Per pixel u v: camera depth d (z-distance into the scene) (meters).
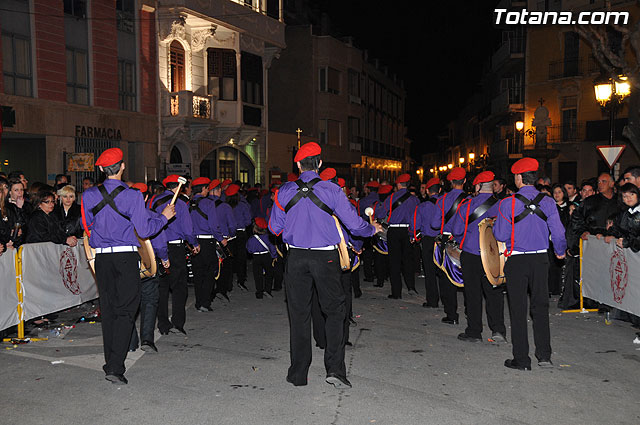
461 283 8.11
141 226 5.92
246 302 10.69
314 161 5.88
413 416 5.20
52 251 8.55
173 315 8.15
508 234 6.54
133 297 6.03
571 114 34.19
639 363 6.76
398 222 10.80
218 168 27.66
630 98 28.41
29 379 6.12
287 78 38.25
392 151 59.16
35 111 18.56
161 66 23.88
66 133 19.64
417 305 10.38
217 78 26.70
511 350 7.38
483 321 9.22
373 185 12.99
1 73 17.45
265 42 29.42
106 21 21.28
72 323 8.72
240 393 5.75
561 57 34.38
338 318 5.86
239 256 12.47
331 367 5.84
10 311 7.52
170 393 5.74
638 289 7.96
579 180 33.41
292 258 5.89
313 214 5.76
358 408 5.38
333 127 40.31
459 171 8.54
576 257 9.76
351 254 7.92
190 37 25.44
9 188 8.42
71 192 9.17
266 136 30.31
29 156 19.53
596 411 5.33
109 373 5.93
